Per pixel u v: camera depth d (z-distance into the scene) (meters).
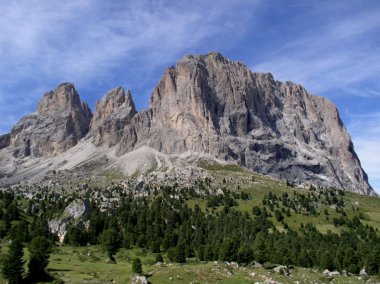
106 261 146.50
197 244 195.62
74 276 105.25
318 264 153.38
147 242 199.38
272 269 127.69
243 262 144.75
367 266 138.38
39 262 101.31
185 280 98.38
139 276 98.19
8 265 95.56
